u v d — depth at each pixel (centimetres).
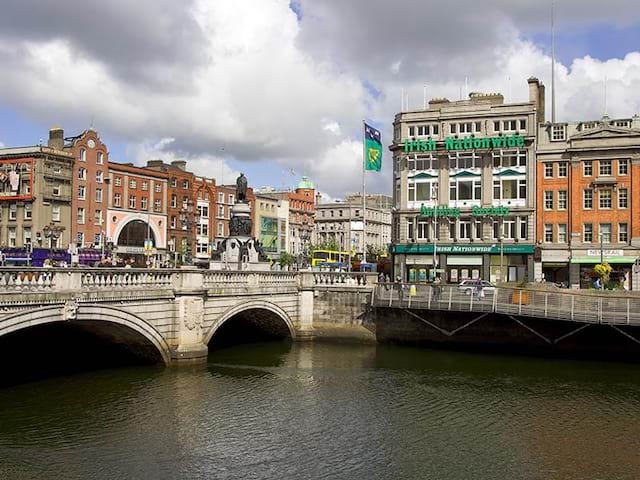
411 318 3984
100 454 1936
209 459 1927
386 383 2944
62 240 7006
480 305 3706
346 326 4078
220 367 3175
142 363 3044
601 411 2502
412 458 1975
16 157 6875
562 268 5766
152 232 8112
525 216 5806
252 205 10031
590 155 5662
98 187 7450
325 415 2409
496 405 2581
